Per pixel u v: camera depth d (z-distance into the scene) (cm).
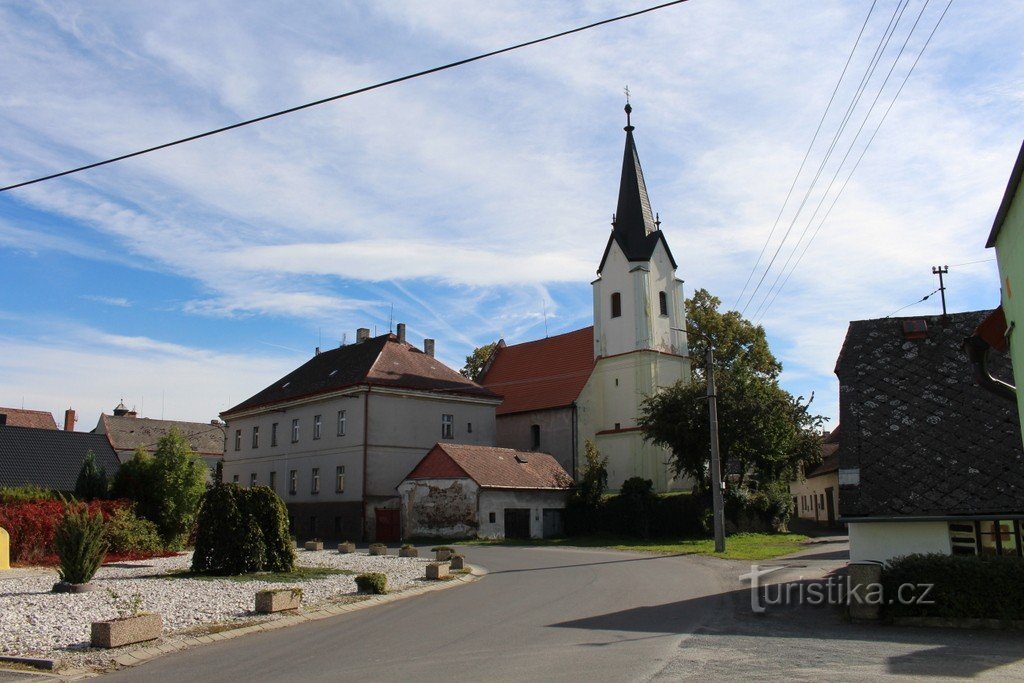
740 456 4016
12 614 1450
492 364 6097
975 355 1549
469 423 4862
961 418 1688
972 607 1298
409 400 4588
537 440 5219
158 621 1268
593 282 5362
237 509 2230
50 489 3108
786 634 1232
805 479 6131
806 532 4631
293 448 4988
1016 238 1198
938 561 1334
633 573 2217
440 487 3997
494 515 3938
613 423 5078
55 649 1183
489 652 1105
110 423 7769
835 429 6806
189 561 2645
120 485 3064
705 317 5400
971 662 997
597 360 5216
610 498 4188
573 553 3039
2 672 1056
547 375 5488
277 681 958
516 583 2019
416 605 1648
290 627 1409
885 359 1936
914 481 1552
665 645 1131
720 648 1106
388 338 4919
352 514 4347
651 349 5016
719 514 2986
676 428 3981
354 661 1071
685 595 1723
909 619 1326
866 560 1539
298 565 2492
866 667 966
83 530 1808
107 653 1160
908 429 1688
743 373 4225
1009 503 1447
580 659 1033
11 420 6869
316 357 5712
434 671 983
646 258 5134
